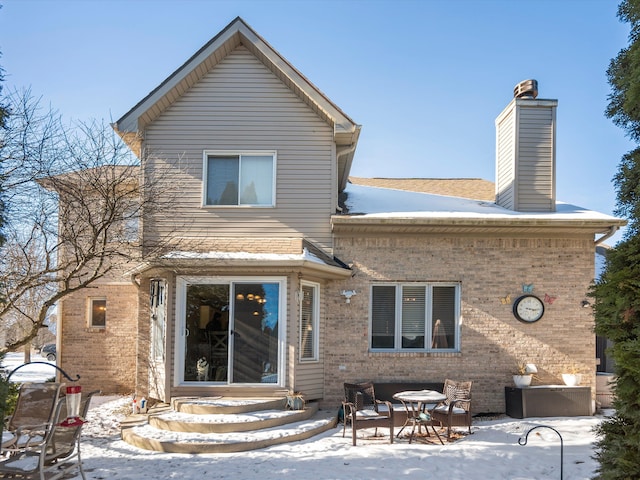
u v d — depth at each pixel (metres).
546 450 8.95
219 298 11.62
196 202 12.67
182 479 7.45
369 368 12.34
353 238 12.66
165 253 10.62
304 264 10.92
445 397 9.90
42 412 7.91
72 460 8.41
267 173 12.87
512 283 12.62
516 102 13.59
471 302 12.58
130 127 12.21
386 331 12.66
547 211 13.38
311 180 12.78
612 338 5.72
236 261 10.88
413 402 10.20
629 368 5.33
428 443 9.47
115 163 9.83
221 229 12.64
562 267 12.68
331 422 10.75
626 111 5.92
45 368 25.45
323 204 12.72
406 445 9.33
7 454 8.22
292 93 12.94
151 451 9.02
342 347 12.37
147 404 11.88
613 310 5.66
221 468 7.96
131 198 10.32
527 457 8.52
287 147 12.84
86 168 9.67
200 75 12.90
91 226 9.48
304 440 9.71
